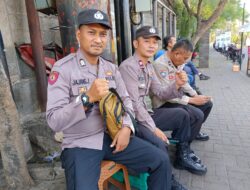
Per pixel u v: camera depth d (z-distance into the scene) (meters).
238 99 6.54
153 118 2.83
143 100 2.63
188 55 2.99
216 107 5.80
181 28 14.43
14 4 3.36
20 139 2.45
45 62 3.68
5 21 3.18
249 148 3.59
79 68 1.93
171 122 2.79
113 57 3.30
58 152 2.93
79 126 1.89
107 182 2.57
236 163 3.18
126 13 4.24
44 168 2.68
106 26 1.89
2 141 2.38
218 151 3.52
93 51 1.91
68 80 1.88
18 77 3.41
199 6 10.55
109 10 3.10
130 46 4.45
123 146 1.94
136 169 2.08
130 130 1.99
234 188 2.69
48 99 1.81
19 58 3.46
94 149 1.90
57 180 2.61
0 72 2.25
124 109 2.02
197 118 3.02
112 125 1.88
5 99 2.29
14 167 2.44
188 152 3.04
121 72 2.55
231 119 4.88
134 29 4.67
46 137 3.02
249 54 10.66
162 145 2.33
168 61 3.08
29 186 2.52
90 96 1.67
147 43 2.53
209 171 3.02
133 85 2.49
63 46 3.13
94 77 1.96
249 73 11.39
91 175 1.80
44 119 3.27
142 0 4.52
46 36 4.09
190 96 3.44
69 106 1.70
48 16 4.11
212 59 20.64
